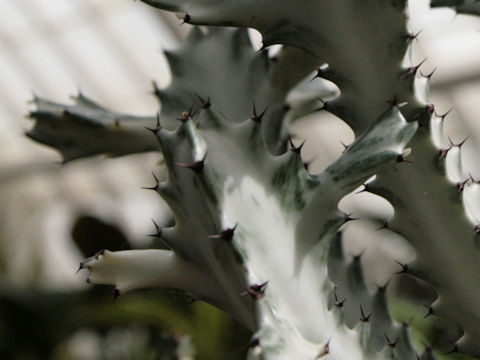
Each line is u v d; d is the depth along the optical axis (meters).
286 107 0.69
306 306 0.61
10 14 5.19
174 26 5.05
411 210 0.67
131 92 5.55
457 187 0.66
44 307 2.70
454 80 4.75
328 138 5.36
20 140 6.05
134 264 0.63
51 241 5.97
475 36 4.56
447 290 0.68
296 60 0.68
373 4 0.64
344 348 0.61
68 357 2.69
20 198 5.63
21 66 5.52
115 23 5.12
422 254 0.67
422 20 4.58
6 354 2.68
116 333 2.41
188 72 0.70
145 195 6.21
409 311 1.42
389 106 0.63
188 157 0.61
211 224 0.60
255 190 0.61
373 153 0.62
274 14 0.64
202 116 0.62
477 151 5.02
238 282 0.60
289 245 0.61
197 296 0.63
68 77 5.56
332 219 0.62
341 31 0.64
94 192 6.26
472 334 0.68
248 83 0.69
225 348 1.96
